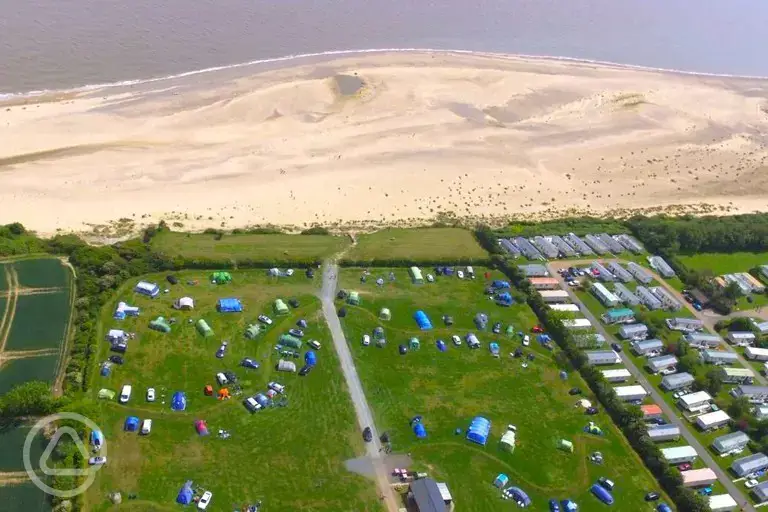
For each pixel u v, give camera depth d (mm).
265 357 110000
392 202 162625
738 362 124250
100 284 116812
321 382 106688
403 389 107688
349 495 89562
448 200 166625
